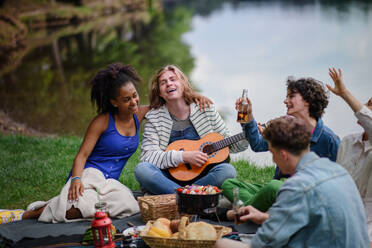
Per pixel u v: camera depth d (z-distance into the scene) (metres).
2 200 4.98
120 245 3.27
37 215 4.02
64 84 13.75
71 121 9.57
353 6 37.72
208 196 3.40
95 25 29.45
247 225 3.53
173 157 4.12
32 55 19.41
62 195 3.89
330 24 28.31
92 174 4.02
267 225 2.47
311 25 28.86
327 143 3.52
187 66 17.89
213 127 4.45
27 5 27.25
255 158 6.22
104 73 4.05
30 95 12.20
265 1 50.94
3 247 3.42
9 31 21.17
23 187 5.32
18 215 4.03
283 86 13.61
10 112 10.27
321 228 2.41
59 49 20.92
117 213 3.90
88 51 20.59
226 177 4.08
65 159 6.24
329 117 8.73
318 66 16.31
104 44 22.75
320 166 2.51
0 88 13.22
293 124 2.59
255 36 26.86
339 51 19.12
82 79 14.48
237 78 15.30
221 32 29.50
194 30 30.81
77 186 3.88
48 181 5.49
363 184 3.22
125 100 4.02
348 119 8.61
